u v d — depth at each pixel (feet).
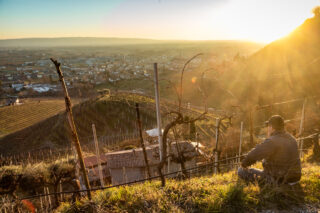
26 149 139.44
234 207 11.04
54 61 12.32
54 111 241.55
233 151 53.72
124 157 64.59
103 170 64.90
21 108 254.27
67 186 50.98
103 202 12.77
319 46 236.22
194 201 11.80
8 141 155.63
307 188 12.33
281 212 10.51
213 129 82.89
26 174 32.99
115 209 11.99
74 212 12.40
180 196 12.44
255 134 70.08
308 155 35.04
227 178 15.07
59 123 173.06
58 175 34.30
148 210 11.49
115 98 170.50
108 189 14.89
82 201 13.26
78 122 165.68
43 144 145.38
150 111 160.66
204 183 14.30
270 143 11.83
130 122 154.61
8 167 33.42
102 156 74.54
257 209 10.85
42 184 33.47
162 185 14.56
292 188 12.01
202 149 55.01
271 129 12.50
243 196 11.55
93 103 179.73
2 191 30.78
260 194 11.83
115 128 151.84
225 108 138.10
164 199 12.33
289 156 11.72
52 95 334.44
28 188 33.14
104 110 168.14
